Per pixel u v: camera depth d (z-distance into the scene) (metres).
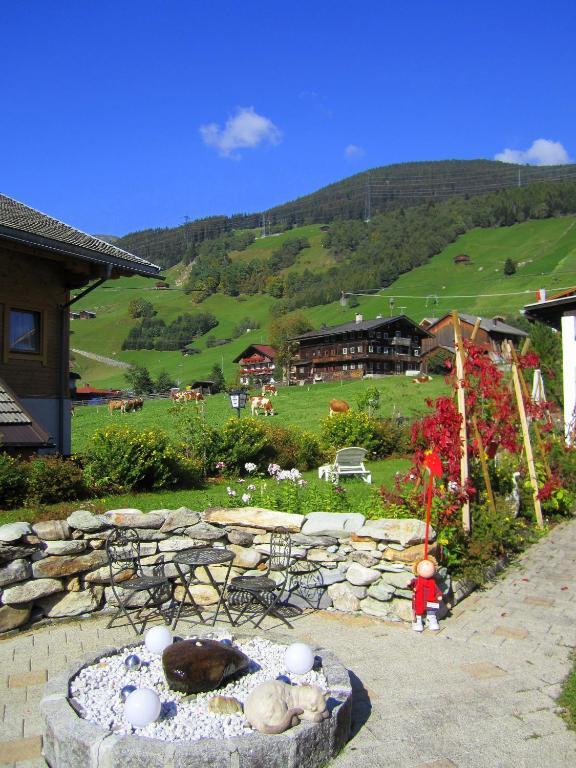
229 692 4.23
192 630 6.02
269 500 7.90
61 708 3.85
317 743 3.72
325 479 13.55
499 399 9.02
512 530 8.49
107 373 95.75
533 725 4.27
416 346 72.00
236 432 14.88
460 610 6.53
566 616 6.32
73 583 6.36
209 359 95.94
